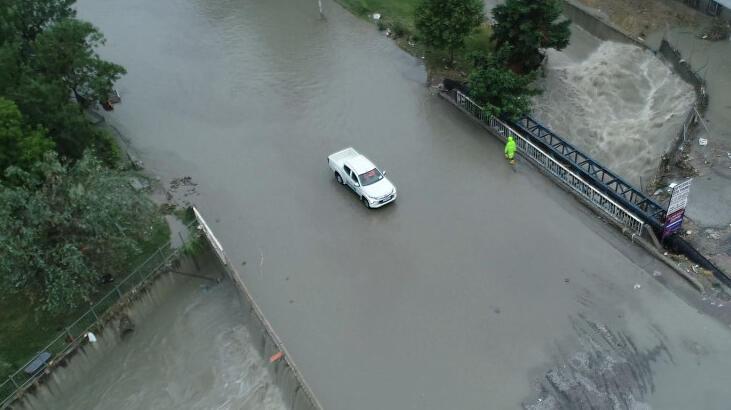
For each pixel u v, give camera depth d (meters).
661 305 22.70
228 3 47.06
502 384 20.59
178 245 25.52
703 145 30.58
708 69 37.59
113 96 35.75
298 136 32.78
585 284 23.72
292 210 27.98
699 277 23.45
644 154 31.53
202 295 24.97
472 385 20.62
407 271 24.72
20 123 24.17
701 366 20.61
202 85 37.41
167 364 22.66
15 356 21.66
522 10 34.72
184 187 29.56
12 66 27.09
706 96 34.22
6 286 20.97
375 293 23.94
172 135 33.22
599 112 35.28
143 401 21.62
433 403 20.20
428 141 31.95
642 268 24.19
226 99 36.06
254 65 39.16
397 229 26.69
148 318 24.11
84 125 27.84
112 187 22.78
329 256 25.62
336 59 39.41
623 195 26.97
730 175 28.28
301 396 20.17
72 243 21.31
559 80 37.88
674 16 43.56
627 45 41.03
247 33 42.81
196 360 22.67
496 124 32.16
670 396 19.86
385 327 22.64
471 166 30.08
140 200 23.72
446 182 29.17
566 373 20.73
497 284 23.95
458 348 21.78
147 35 43.16
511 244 25.64
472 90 32.12
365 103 35.16
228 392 21.53
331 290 24.17
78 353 22.00
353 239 26.34
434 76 37.16
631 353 21.17
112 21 45.19
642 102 35.91
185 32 43.31
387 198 27.44
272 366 21.69
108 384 22.19
